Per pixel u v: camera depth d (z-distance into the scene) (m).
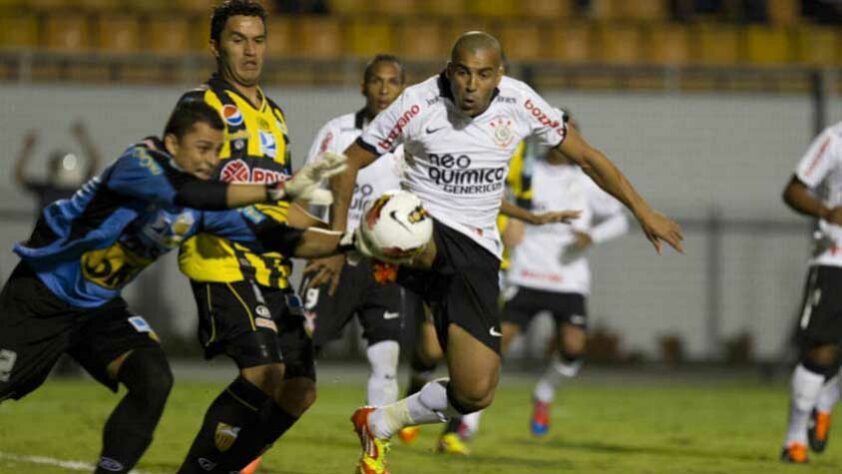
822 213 31.86
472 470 28.61
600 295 67.69
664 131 67.94
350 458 30.38
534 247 41.91
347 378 62.62
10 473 25.94
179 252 22.11
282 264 22.55
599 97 67.62
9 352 19.92
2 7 75.56
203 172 19.34
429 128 23.53
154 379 19.92
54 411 42.25
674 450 34.81
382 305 30.20
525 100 23.69
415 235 20.69
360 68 65.69
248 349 21.38
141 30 73.94
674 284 68.00
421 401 23.66
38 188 57.84
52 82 65.56
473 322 23.34
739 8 79.12
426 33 75.00
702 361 67.75
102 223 19.41
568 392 59.09
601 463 30.94
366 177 30.77
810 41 76.44
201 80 66.00
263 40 22.56
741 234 68.31
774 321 68.25
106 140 65.88
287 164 22.69
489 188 23.92
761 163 68.44
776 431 41.53
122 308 20.62
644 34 75.88
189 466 21.62
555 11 78.56
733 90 68.62
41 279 19.91
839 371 33.56
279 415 22.50
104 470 19.75
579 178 43.09
